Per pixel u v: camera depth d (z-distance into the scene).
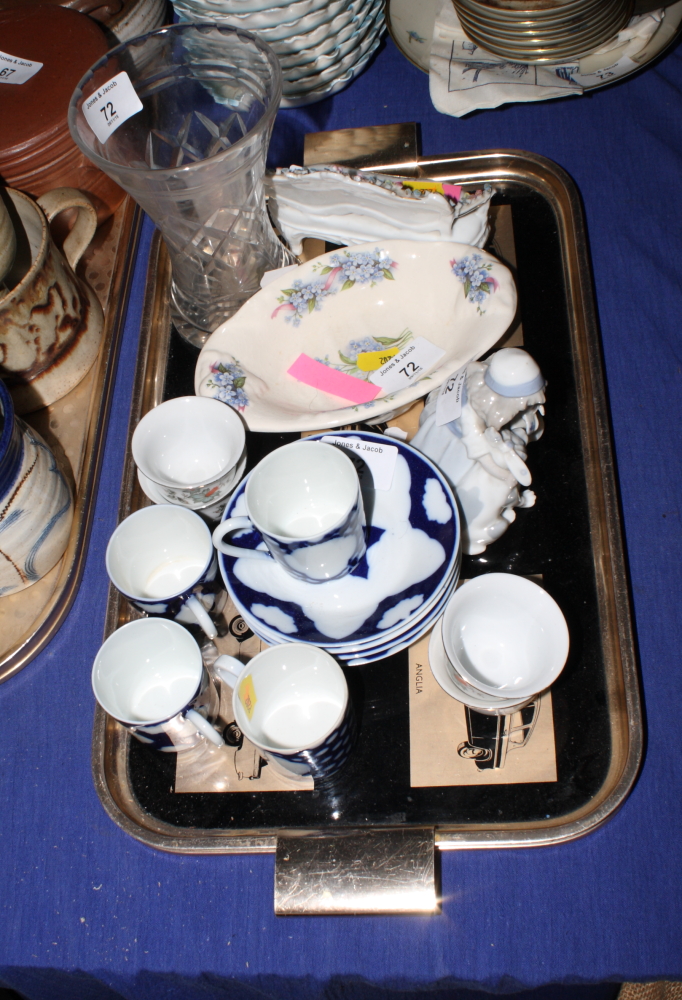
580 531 0.60
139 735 0.50
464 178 0.77
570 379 0.66
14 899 0.52
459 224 0.67
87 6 0.81
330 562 0.50
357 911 0.46
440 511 0.54
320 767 0.48
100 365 0.71
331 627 0.52
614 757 0.51
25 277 0.61
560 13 0.67
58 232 0.78
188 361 0.73
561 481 0.62
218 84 0.71
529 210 0.75
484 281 0.65
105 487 0.68
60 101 0.71
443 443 0.57
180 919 0.51
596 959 0.47
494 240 0.74
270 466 0.51
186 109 0.74
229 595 0.57
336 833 0.49
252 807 0.52
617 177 0.77
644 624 0.58
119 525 0.56
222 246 0.69
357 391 0.65
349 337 0.67
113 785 0.54
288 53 0.72
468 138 0.81
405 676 0.55
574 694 0.53
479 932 0.48
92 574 0.64
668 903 0.48
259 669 0.49
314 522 0.55
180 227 0.66
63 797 0.56
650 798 0.51
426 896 0.46
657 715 0.54
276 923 0.50
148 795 0.53
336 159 0.77
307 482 0.54
